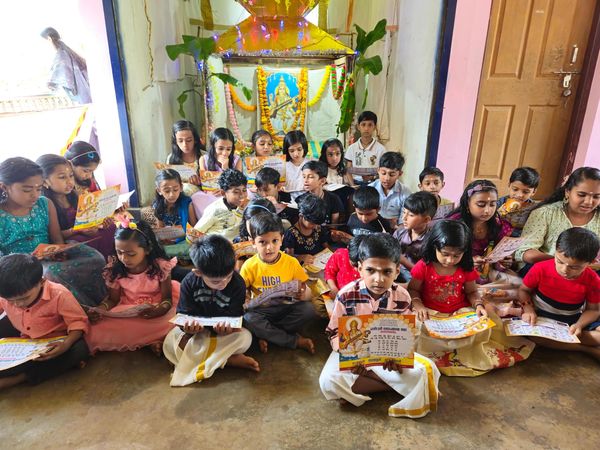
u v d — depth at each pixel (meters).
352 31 5.00
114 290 2.04
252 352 2.00
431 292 1.97
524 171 2.47
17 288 1.67
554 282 1.94
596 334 1.88
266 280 2.05
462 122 3.63
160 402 1.67
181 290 1.84
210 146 3.36
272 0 4.33
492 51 3.49
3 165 1.97
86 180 2.74
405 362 1.51
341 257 2.10
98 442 1.49
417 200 2.23
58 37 4.50
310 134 4.91
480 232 2.35
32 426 1.56
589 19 3.43
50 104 4.64
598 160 3.37
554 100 3.66
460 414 1.62
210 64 4.20
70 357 1.81
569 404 1.69
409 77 3.86
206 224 2.60
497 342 1.98
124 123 3.41
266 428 1.55
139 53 3.56
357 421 1.58
